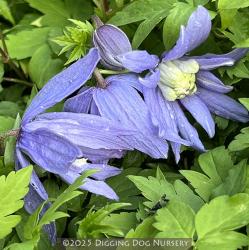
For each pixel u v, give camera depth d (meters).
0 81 0.37
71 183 0.30
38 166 0.31
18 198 0.27
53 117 0.30
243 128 0.31
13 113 0.36
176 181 0.30
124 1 0.36
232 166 0.31
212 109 0.33
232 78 0.33
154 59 0.31
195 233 0.27
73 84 0.30
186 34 0.29
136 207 0.31
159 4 0.33
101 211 0.27
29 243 0.27
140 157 0.33
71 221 0.31
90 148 0.30
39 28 0.38
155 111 0.31
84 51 0.34
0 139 0.30
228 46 0.35
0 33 0.38
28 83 0.39
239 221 0.27
